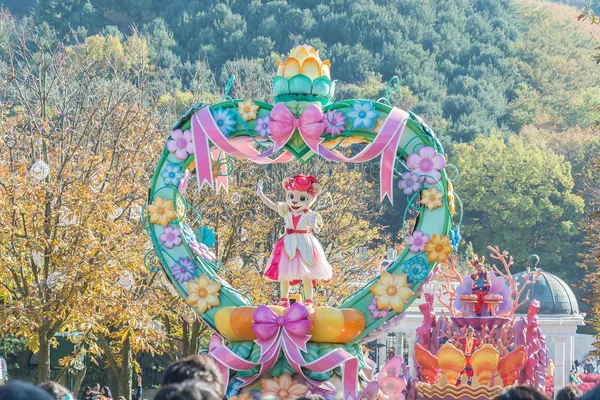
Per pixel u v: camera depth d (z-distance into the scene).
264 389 18.05
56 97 40.34
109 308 33.41
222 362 17.94
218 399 7.78
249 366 18.08
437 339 21.27
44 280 32.06
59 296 32.34
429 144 18.59
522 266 114.88
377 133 18.53
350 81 153.25
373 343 59.97
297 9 164.75
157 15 156.12
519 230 115.12
